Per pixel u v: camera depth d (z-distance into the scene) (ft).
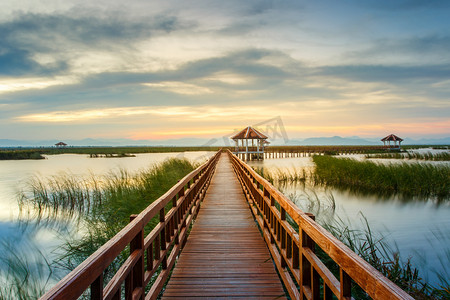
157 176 39.14
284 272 11.62
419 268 18.17
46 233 26.50
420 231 26.48
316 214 32.96
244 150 135.95
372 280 4.41
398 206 36.96
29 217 32.09
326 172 59.93
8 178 66.28
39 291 15.44
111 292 6.22
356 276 5.00
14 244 23.40
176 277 13.14
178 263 14.75
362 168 55.21
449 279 16.37
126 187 36.35
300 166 86.53
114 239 6.65
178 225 15.79
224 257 15.51
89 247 20.01
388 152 181.27
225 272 13.65
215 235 19.43
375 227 27.96
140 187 34.47
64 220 30.81
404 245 22.77
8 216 32.40
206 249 16.74
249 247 17.06
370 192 46.34
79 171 77.05
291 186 52.06
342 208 36.04
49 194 42.06
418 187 45.65
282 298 11.27
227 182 46.11
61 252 21.26
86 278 5.04
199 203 27.45
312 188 49.96
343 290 5.74
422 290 13.25
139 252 8.38
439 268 18.10
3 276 17.33
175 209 14.88
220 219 23.68
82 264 5.17
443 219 30.66
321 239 6.96
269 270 13.87
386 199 41.22
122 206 27.94
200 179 28.73
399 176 48.44
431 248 21.88
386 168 52.90
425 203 38.47
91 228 23.62
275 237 13.25
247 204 29.58
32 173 76.07
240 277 13.12
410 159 114.01
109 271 16.98
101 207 30.45
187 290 11.92
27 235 25.91
